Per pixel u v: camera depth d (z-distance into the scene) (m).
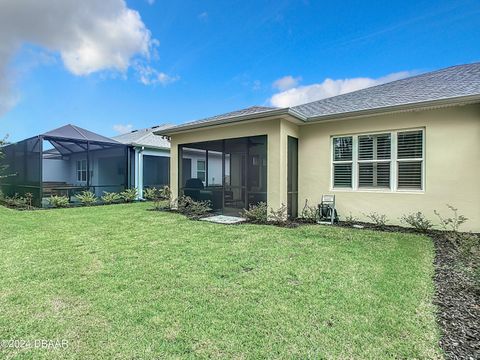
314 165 8.30
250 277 3.59
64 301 2.91
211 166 9.55
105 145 13.59
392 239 5.65
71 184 17.59
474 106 6.08
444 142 6.40
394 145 7.07
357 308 2.76
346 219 7.75
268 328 2.42
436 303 2.87
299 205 8.55
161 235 6.04
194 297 3.01
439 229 6.43
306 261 4.23
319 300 2.94
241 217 8.57
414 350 2.12
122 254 4.60
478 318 2.57
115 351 2.12
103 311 2.70
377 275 3.65
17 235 6.05
